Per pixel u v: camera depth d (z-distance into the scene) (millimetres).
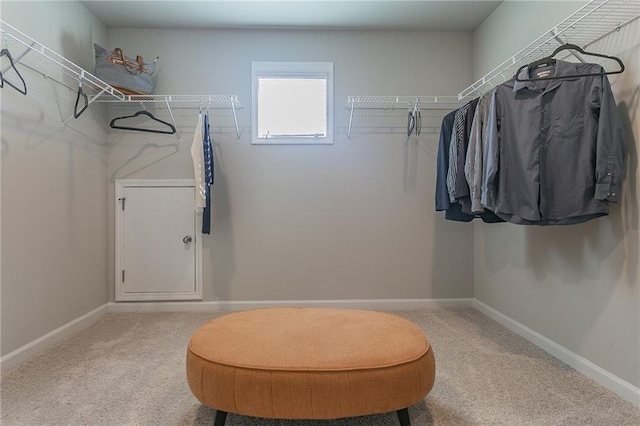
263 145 2938
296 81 2992
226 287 2938
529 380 1740
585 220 1645
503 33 2545
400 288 2998
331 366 1243
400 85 2971
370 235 2984
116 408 1508
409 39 2971
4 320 1858
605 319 1690
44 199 2160
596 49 1779
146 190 2902
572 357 1887
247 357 1291
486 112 1973
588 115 1597
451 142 2383
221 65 2916
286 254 2961
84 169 2572
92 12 2652
